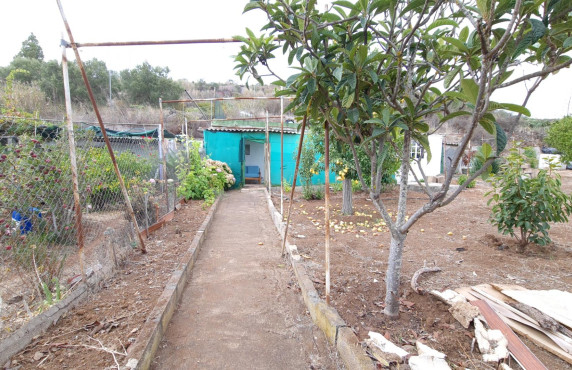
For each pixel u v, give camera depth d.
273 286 3.77
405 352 2.12
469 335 2.38
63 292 3.04
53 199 3.91
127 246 4.39
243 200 10.29
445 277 3.54
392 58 2.35
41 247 3.36
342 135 2.67
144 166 7.02
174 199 7.58
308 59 2.06
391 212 7.61
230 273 4.16
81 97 21.23
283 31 2.37
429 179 14.30
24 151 3.63
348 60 2.12
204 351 2.58
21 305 2.89
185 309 3.24
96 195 5.41
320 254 4.45
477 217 7.04
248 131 13.26
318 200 9.49
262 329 2.90
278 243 5.49
